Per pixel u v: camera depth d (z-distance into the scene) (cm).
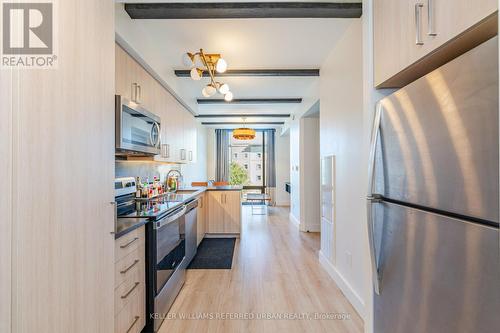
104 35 136
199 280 292
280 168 872
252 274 307
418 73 121
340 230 274
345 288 253
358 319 214
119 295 156
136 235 181
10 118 81
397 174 114
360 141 226
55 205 98
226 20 241
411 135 104
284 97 501
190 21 241
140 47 241
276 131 874
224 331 199
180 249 271
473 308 78
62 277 101
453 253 85
